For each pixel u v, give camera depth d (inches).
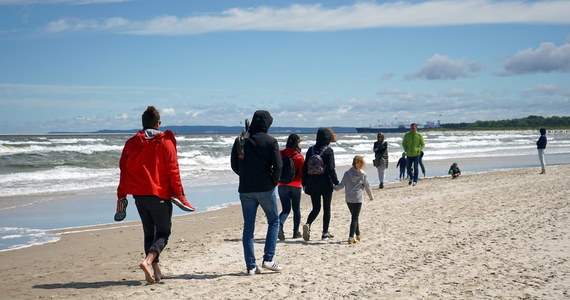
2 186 725.9
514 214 396.8
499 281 211.6
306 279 218.4
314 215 315.3
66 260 279.0
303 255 272.7
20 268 257.8
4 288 212.2
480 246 284.0
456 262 247.3
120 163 210.4
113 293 199.0
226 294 195.3
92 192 661.3
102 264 265.0
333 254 273.6
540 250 270.7
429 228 348.8
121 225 416.5
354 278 219.3
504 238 305.0
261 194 224.5
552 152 1873.8
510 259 251.8
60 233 375.2
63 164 1096.2
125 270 247.3
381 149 641.6
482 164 1216.8
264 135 225.1
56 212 491.5
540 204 446.3
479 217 388.8
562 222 353.7
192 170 1037.8
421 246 289.3
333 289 201.5
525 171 864.3
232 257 272.4
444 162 1288.1
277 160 221.0
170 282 216.7
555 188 570.6
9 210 503.2
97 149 1578.5
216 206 534.9
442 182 705.6
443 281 212.7
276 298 189.3
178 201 208.5
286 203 323.0
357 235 312.0
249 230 229.5
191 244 315.9
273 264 231.8
